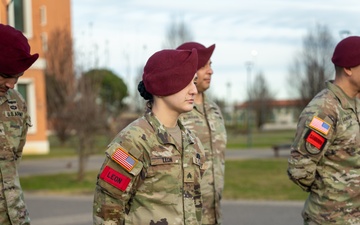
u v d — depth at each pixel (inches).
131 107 905.5
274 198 401.1
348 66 142.7
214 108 183.8
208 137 176.2
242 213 344.5
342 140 141.9
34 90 920.3
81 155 524.7
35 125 931.3
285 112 2645.2
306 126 142.5
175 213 110.2
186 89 112.9
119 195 109.3
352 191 141.3
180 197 111.4
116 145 110.2
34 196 440.5
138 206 110.8
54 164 719.1
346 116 142.9
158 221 109.1
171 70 110.7
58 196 438.6
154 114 114.4
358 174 141.7
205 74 176.7
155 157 109.8
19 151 131.6
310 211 147.8
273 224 310.0
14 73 121.6
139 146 109.7
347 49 142.8
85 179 532.7
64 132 1139.9
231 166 623.2
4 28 119.8
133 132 110.5
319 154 141.3
